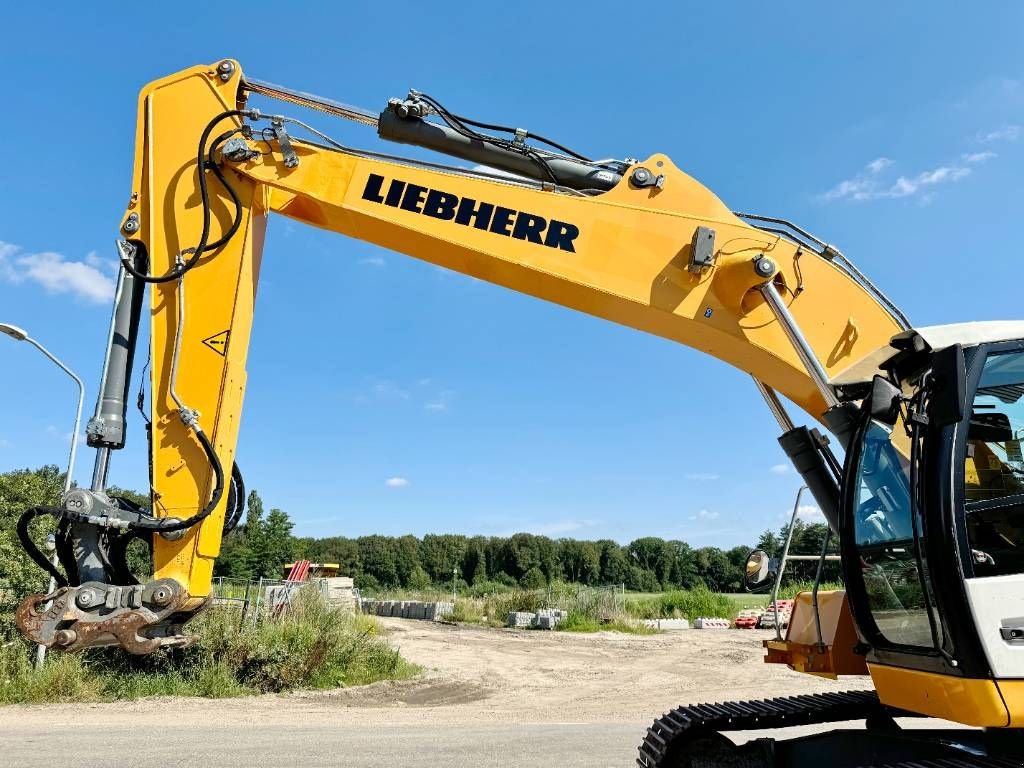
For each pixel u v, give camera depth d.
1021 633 3.48
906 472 4.11
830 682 15.41
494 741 9.31
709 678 16.23
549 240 5.32
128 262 5.29
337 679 14.91
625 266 5.29
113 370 5.09
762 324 5.21
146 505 5.84
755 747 5.02
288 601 16.86
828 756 4.81
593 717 11.79
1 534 14.55
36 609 4.42
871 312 5.30
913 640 4.02
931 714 3.82
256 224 5.64
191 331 5.23
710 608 32.66
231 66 5.64
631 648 21.92
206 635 14.05
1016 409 3.93
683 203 5.44
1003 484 3.87
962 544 3.59
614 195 5.44
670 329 5.37
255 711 11.89
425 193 5.41
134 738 9.28
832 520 5.12
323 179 5.46
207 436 5.02
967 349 3.98
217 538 4.93
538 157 5.72
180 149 5.55
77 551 4.71
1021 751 3.96
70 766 7.65
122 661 13.61
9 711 11.36
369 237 5.56
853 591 4.43
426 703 13.22
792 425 5.54
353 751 8.58
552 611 29.23
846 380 4.75
